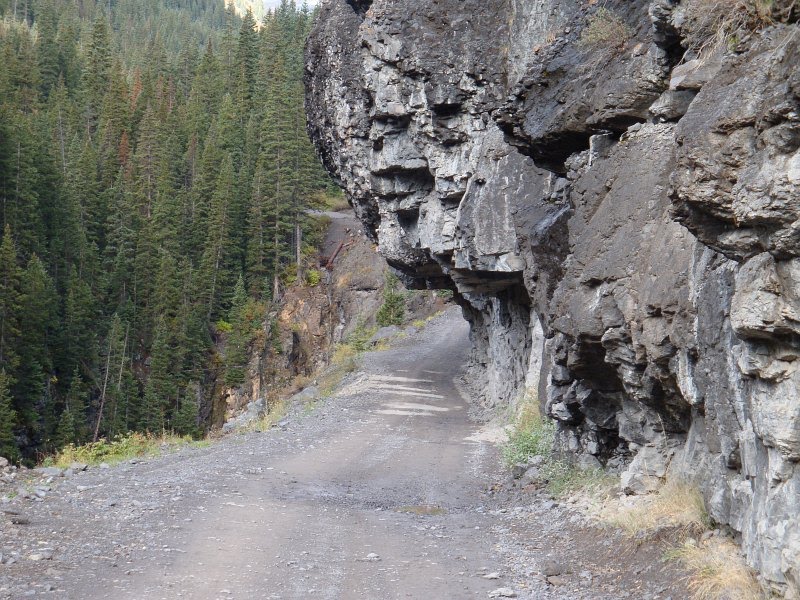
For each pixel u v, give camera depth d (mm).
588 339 10117
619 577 7875
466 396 29922
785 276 5719
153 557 8641
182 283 71875
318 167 90312
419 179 24828
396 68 22516
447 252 23844
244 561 8734
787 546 5809
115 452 18359
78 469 14141
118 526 9875
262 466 15555
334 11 29312
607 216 10133
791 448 5770
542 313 13930
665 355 8633
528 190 16219
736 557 6902
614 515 9422
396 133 23969
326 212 90250
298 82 98625
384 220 27234
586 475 12250
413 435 21297
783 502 5938
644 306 8836
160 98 104938
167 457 16359
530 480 13789
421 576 8438
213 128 95500
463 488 14641
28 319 49344
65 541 8977
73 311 57094
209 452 17172
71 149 86500
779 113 5602
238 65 107188
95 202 76562
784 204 5543
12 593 7125
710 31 8617
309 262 80062
